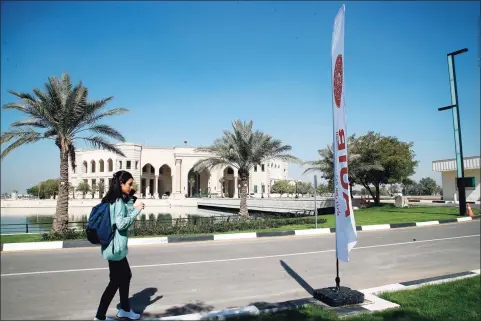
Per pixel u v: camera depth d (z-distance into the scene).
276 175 98.62
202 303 5.82
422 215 23.08
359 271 8.38
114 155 68.69
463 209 22.11
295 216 27.03
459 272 8.20
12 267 8.52
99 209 4.43
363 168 30.69
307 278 7.63
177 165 71.25
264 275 7.86
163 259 9.73
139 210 4.54
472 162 35.91
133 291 6.49
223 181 73.25
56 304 5.71
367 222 19.42
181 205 54.44
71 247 12.02
